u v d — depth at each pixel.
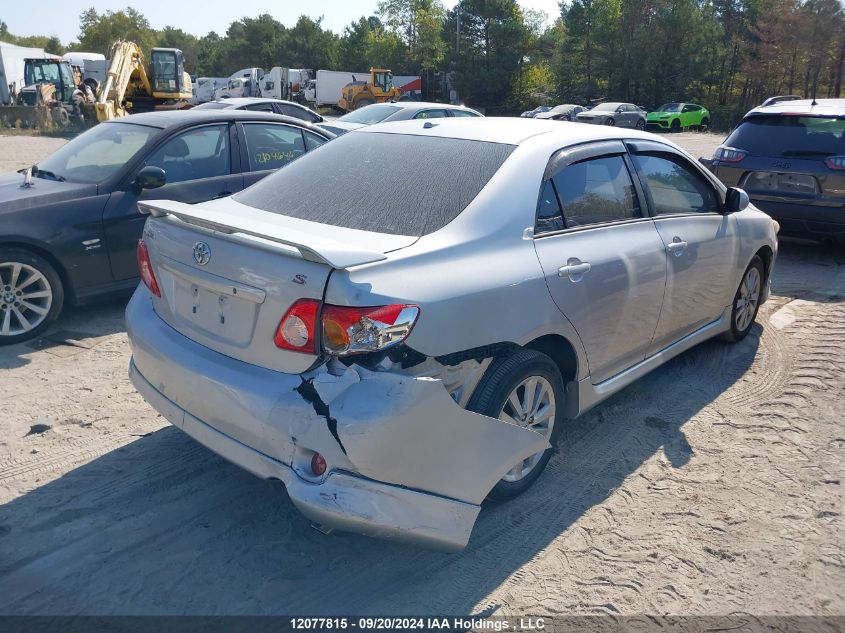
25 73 30.48
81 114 28.75
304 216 3.20
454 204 3.15
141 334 3.23
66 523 3.13
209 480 3.51
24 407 4.20
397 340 2.57
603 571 2.95
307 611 2.67
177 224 3.13
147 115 6.41
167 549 2.99
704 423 4.24
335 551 3.03
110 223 5.46
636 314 3.85
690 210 4.51
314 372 2.60
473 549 3.06
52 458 3.66
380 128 4.01
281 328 2.64
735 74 54.38
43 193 5.28
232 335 2.85
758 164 7.70
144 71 28.14
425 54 76.00
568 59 55.59
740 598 2.82
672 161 4.43
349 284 2.53
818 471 3.75
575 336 3.41
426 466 2.65
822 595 2.85
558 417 3.47
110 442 3.84
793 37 46.69
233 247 2.80
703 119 37.41
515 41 55.97
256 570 2.89
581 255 3.44
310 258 2.52
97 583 2.78
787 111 7.70
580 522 3.27
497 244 3.08
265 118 6.70
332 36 87.69
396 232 2.99
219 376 2.79
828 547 3.14
